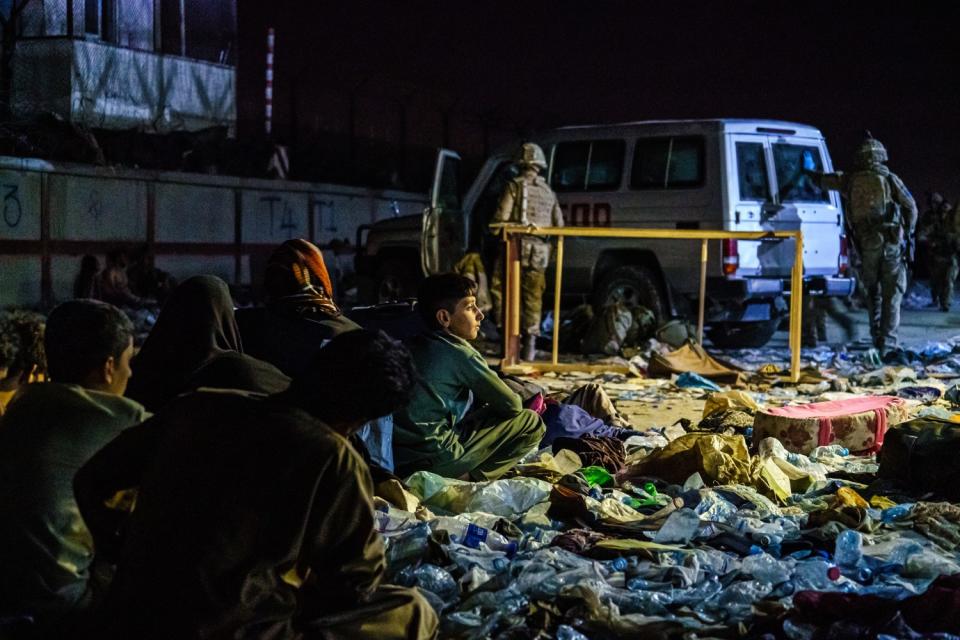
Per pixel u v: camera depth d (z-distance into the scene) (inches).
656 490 228.2
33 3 781.3
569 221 526.0
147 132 839.7
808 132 514.9
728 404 308.5
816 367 432.8
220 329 173.3
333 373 112.5
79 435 127.4
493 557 173.2
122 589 109.7
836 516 196.1
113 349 132.0
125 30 824.9
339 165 1051.9
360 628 118.3
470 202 557.9
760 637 143.8
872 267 484.4
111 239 703.7
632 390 385.1
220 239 796.6
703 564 172.6
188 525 108.5
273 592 111.3
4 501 126.0
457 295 227.3
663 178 502.0
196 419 111.7
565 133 530.6
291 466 109.0
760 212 492.1
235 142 864.3
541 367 436.1
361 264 597.3
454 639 145.1
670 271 499.5
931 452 223.9
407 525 186.7
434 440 222.7
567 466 239.6
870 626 140.9
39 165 649.6
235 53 926.4
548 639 144.6
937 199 751.1
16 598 125.1
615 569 169.6
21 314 179.8
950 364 435.2
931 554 170.7
